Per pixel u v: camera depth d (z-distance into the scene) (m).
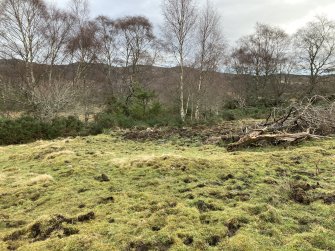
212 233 4.21
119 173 7.50
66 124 17.78
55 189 6.55
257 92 40.19
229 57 37.88
